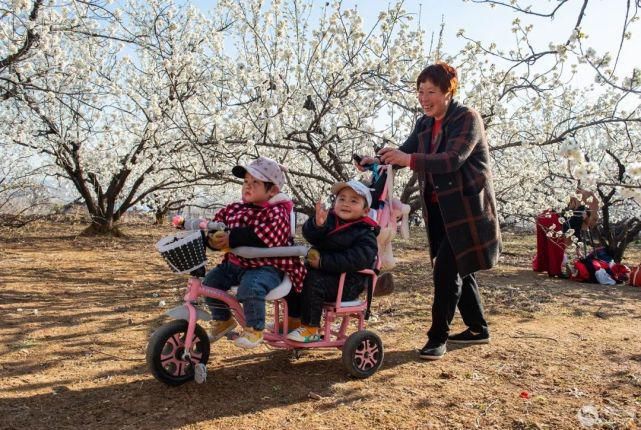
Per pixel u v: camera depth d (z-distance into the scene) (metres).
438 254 3.98
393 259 3.95
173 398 3.18
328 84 7.64
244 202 3.44
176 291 6.48
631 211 11.45
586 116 8.05
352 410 3.05
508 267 9.30
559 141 7.43
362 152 8.13
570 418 2.97
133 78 10.04
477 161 3.84
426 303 5.91
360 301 3.65
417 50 7.46
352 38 7.19
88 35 8.42
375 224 3.58
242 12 8.53
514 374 3.66
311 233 3.53
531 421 2.92
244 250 3.28
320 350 4.13
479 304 4.32
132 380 3.47
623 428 2.86
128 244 11.66
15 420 2.89
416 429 2.83
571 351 4.18
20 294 6.11
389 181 3.81
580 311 5.67
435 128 3.98
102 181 14.54
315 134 8.30
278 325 3.56
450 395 3.28
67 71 9.11
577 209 8.16
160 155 10.35
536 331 4.79
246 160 7.79
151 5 9.87
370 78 7.63
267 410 3.04
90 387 3.35
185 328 3.29
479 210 3.82
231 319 3.56
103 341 4.34
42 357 3.93
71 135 11.98
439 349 3.98
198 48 9.76
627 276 7.81
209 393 3.26
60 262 8.78
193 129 7.85
